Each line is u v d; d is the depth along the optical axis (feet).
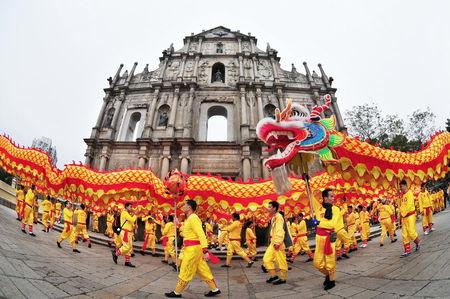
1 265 15.85
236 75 92.38
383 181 21.02
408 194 23.98
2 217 39.40
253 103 84.48
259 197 28.60
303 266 28.63
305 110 20.79
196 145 75.97
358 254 30.66
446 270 15.44
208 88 88.07
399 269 19.08
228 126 82.17
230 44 103.35
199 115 84.28
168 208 27.04
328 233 18.07
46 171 27.71
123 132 82.94
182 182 24.63
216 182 28.71
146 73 95.14
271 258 21.74
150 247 38.93
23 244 24.72
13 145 29.71
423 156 22.33
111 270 23.93
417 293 13.37
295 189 28.58
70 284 16.53
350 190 27.07
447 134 24.52
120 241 30.76
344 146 20.08
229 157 75.51
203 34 106.73
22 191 44.47
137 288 18.88
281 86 86.89
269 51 97.35
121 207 27.63
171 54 98.27
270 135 20.29
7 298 11.69
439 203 63.72
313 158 22.36
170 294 17.03
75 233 31.81
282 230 21.70
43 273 17.22
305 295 16.90
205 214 30.32
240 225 32.09
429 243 25.48
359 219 40.11
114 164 75.46
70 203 32.32
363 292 15.56
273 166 19.76
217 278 24.82
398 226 50.42
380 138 95.61
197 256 17.54
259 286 20.95
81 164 26.91
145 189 26.14
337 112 83.71
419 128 96.48
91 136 80.59
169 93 87.61
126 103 87.97
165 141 74.84
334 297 15.66
